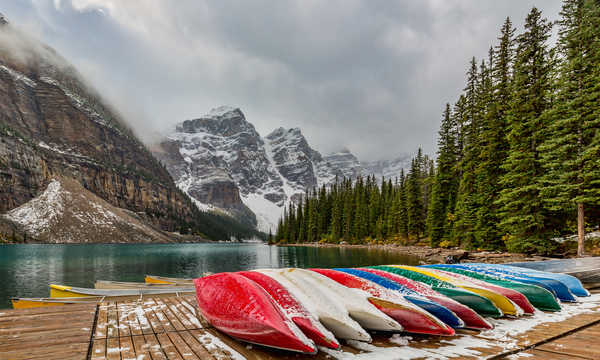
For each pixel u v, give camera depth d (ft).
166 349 9.94
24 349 9.55
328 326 10.66
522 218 52.29
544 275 18.48
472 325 11.87
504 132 67.62
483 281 15.48
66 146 606.96
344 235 236.84
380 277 14.67
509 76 72.59
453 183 106.93
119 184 561.84
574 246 50.70
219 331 11.78
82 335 10.96
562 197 46.39
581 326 12.43
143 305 16.03
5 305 45.70
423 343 10.55
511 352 9.68
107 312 14.49
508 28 74.28
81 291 21.83
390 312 11.39
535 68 57.72
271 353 9.69
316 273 14.06
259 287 11.78
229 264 110.11
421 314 10.85
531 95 56.03
